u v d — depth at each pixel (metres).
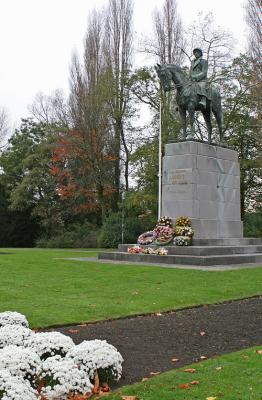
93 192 45.41
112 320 9.78
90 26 44.84
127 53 44.91
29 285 13.61
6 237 52.22
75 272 16.70
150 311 10.55
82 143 43.22
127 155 45.34
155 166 38.22
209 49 39.28
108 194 44.53
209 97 23.38
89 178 44.34
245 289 13.53
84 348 5.99
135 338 8.36
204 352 7.56
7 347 5.91
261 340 8.39
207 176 22.98
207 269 17.64
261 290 13.55
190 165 22.36
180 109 23.36
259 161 37.41
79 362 5.87
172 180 22.92
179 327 9.27
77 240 45.81
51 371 5.46
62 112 58.44
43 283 14.03
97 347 6.05
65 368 5.46
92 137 42.94
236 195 24.61
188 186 22.34
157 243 21.98
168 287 13.50
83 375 5.51
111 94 42.12
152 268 17.86
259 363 6.73
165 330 9.01
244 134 38.88
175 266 18.81
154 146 38.44
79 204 46.97
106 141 43.44
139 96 41.50
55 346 6.26
